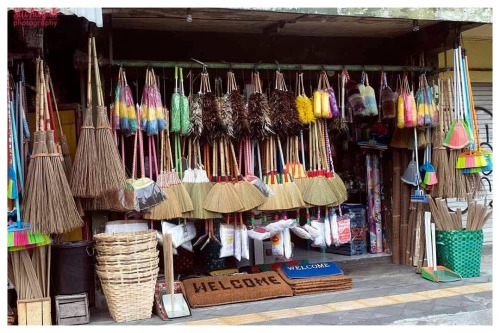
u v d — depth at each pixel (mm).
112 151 4340
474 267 5605
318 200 5348
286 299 4980
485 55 7387
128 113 4844
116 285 4340
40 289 4297
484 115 7449
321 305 4754
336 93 6570
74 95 5457
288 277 5273
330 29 6145
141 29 5828
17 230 4059
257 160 5590
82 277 4379
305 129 5785
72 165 4719
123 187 4402
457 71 5855
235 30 6012
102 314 4688
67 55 5426
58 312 4309
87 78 4867
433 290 5152
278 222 5219
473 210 5605
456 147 5695
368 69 5879
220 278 5219
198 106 5082
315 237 5387
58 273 4352
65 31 5359
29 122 4977
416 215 6121
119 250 4336
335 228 5500
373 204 6832
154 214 4812
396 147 6266
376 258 6609
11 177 4105
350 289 5273
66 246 4324
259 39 6250
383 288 5273
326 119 5879
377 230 6840
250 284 5078
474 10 5258
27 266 4254
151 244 4480
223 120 5113
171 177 5008
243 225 5160
